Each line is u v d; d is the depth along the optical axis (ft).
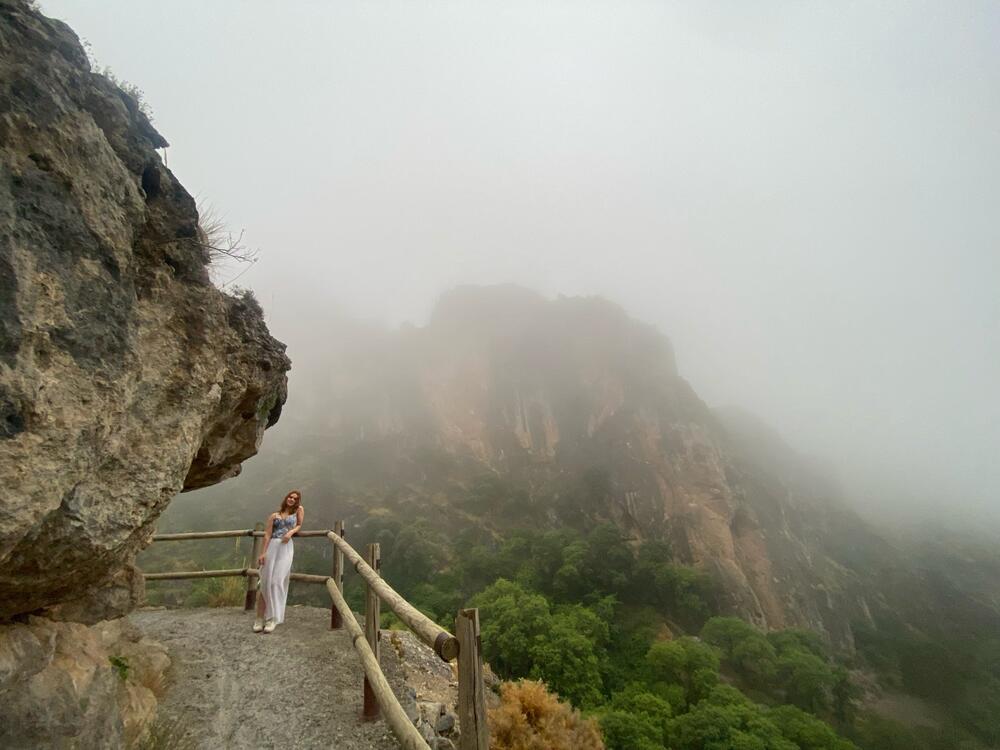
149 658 13.33
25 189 6.25
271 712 12.37
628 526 228.02
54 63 7.31
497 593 141.59
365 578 10.64
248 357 13.30
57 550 6.74
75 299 6.70
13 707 6.43
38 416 5.82
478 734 5.45
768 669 135.74
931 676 182.80
